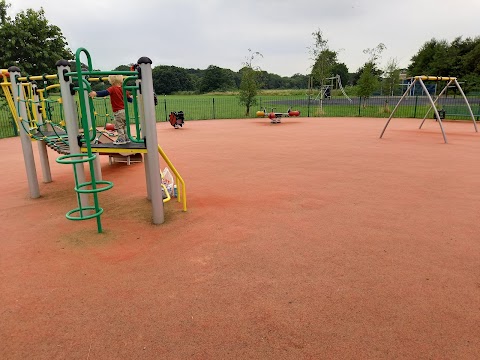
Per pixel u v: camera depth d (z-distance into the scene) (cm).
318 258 367
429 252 378
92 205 548
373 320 268
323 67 2597
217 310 283
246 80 2470
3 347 246
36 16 1817
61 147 602
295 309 283
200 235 429
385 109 2645
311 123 1934
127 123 458
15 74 564
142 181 701
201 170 788
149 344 246
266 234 430
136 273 342
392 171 757
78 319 275
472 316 271
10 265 365
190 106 3644
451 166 803
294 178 705
